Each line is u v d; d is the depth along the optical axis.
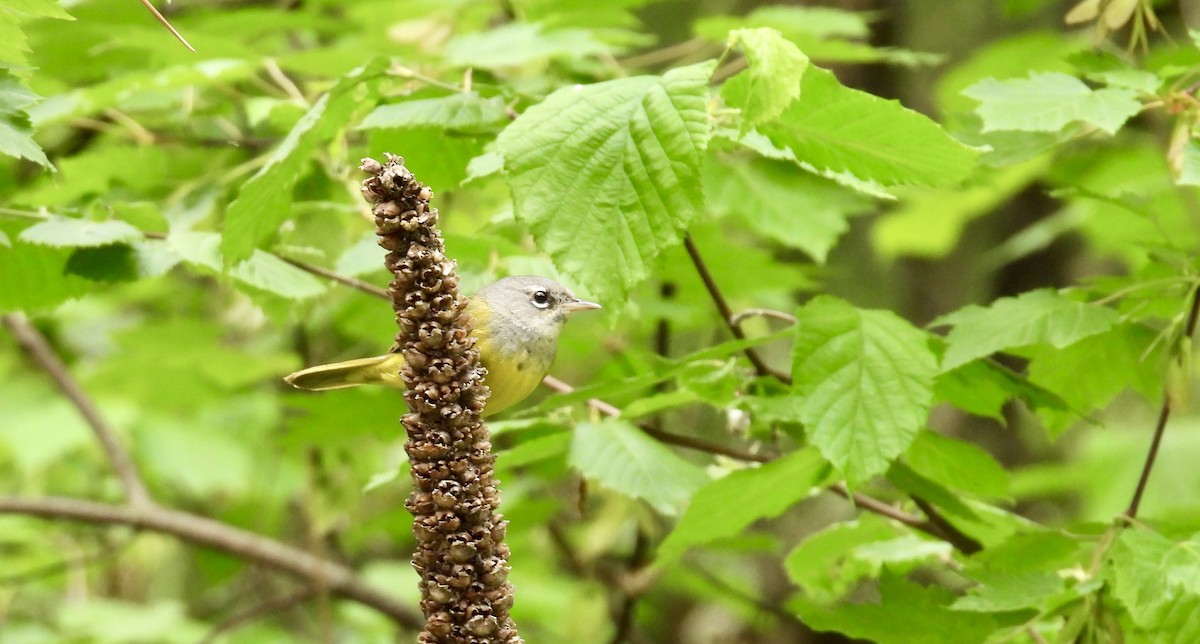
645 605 14.48
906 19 16.92
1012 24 17.59
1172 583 6.43
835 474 7.38
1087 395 8.30
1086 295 7.97
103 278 7.58
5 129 5.66
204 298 15.16
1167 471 13.30
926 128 6.43
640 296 10.74
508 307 7.88
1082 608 6.57
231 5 12.05
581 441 7.72
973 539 8.46
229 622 12.35
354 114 7.98
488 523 5.54
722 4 16.06
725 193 10.58
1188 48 8.60
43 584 14.38
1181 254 7.56
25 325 12.42
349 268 8.15
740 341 7.19
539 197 6.09
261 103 8.95
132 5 9.98
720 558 15.88
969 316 7.48
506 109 7.46
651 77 6.35
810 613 7.57
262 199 7.12
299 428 9.13
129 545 13.07
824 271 11.72
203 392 13.88
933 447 8.11
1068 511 17.02
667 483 7.51
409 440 5.56
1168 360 7.05
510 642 5.52
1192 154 6.73
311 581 12.51
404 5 10.45
